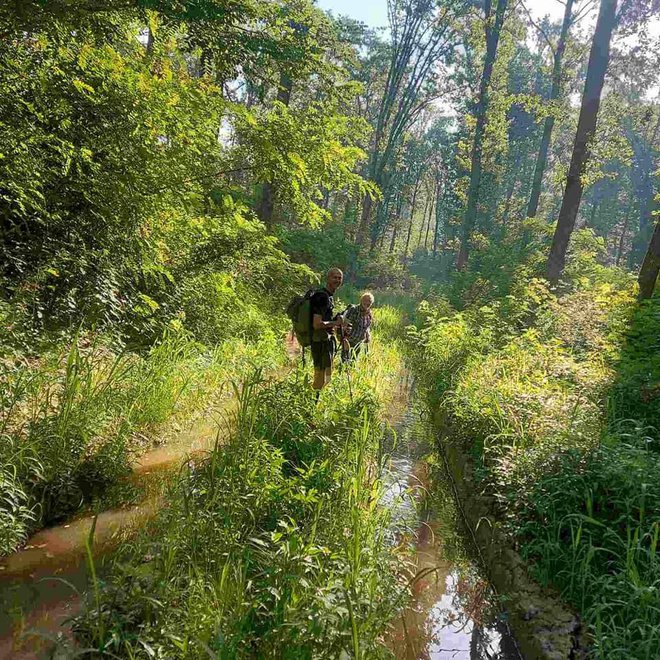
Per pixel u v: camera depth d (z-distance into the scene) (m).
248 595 3.23
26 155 6.12
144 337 8.46
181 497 4.46
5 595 3.48
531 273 16.88
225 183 8.81
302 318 7.29
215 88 7.85
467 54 33.12
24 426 4.88
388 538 4.69
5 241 6.92
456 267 29.19
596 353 8.44
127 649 2.68
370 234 34.91
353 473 4.80
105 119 7.02
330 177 7.73
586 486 4.39
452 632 3.95
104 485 5.01
